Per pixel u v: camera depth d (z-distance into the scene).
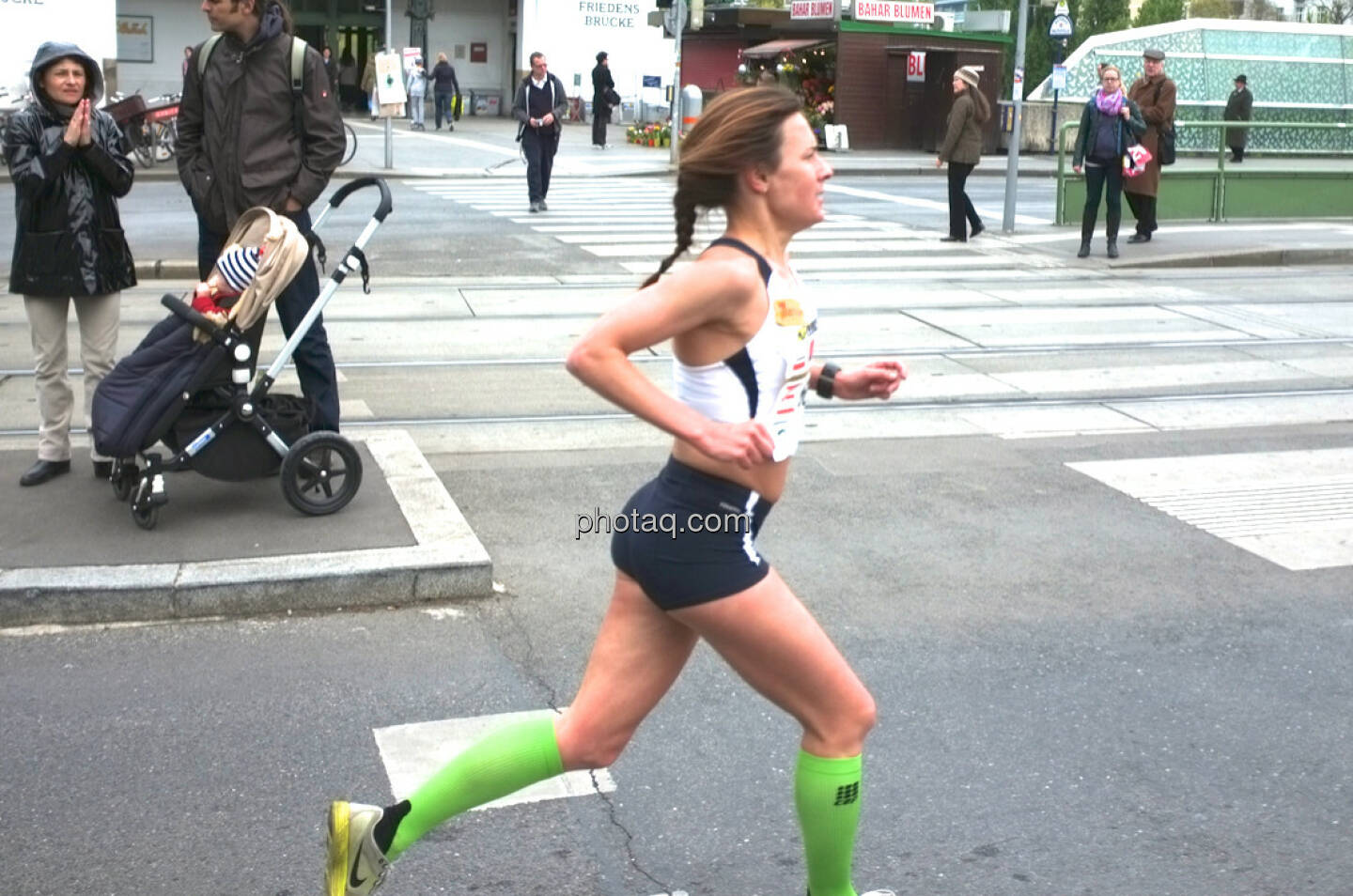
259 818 4.03
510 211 19.06
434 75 36.34
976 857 3.89
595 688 3.18
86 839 3.90
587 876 3.77
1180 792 4.28
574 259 14.67
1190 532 6.72
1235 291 13.39
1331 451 8.16
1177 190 18.61
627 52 42.34
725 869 3.82
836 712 3.14
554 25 41.66
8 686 4.83
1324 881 3.79
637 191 22.67
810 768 3.17
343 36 42.53
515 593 5.79
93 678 4.90
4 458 6.93
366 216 18.12
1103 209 18.12
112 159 6.27
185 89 6.44
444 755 4.43
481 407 8.75
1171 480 7.55
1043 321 11.64
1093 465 7.80
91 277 6.30
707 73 36.16
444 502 6.31
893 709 4.80
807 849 3.25
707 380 2.95
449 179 24.25
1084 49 32.53
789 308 2.98
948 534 6.63
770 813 4.11
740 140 2.95
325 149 6.40
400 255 14.72
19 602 5.28
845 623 5.55
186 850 3.86
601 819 4.06
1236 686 5.05
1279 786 4.32
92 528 5.90
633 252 15.25
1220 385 9.66
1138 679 5.09
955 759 4.46
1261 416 8.90
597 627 5.46
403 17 42.66
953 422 8.66
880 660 5.20
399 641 5.27
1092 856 3.91
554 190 22.55
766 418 2.99
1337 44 33.12
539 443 8.00
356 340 10.52
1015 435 8.41
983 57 32.00
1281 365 10.24
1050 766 4.42
